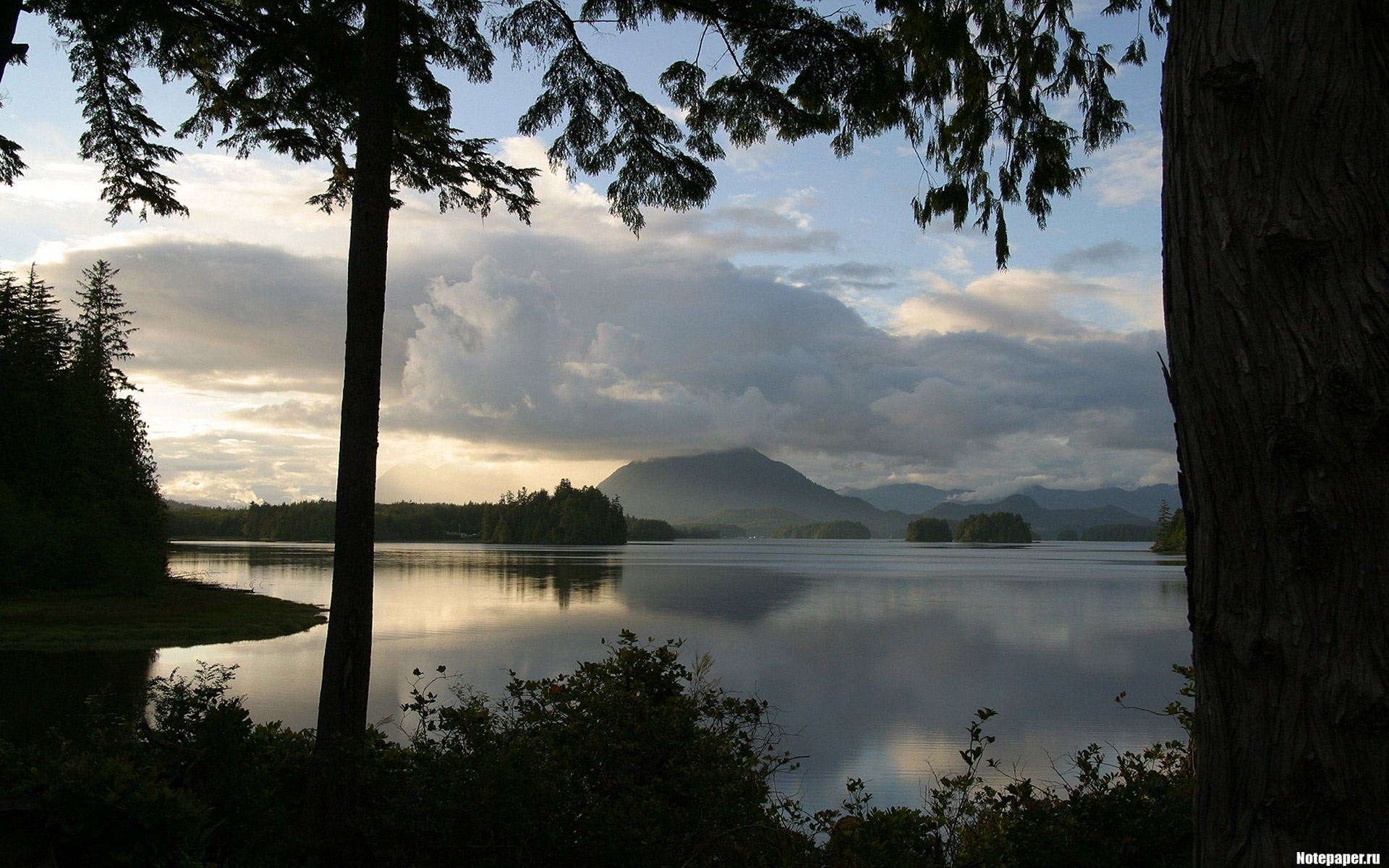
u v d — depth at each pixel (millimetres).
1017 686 17859
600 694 4477
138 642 21875
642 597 41469
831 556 123938
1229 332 1606
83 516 35219
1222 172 1648
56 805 3029
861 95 5242
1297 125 1577
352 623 4148
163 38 5426
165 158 6379
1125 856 3605
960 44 4895
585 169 6090
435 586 48656
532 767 3729
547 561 86750
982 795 4328
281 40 5098
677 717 4324
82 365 40969
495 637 25328
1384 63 1560
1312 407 1494
